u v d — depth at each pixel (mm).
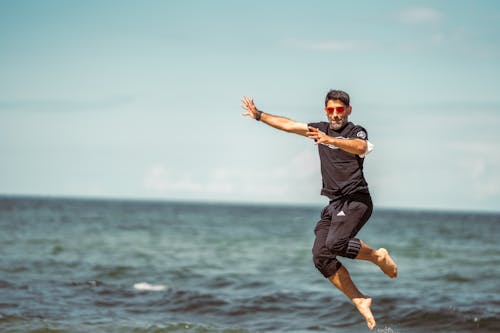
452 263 19297
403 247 26953
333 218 5824
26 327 8953
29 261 17094
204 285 13609
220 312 10633
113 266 16359
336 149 5715
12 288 12203
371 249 5883
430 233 41938
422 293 12391
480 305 10945
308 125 5867
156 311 10609
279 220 68688
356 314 10375
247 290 12930
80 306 10773
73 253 20266
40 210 72688
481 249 25859
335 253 5848
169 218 62938
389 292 12586
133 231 35125
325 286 13438
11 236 27312
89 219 51188
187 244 26266
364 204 5773
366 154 5484
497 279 14773
